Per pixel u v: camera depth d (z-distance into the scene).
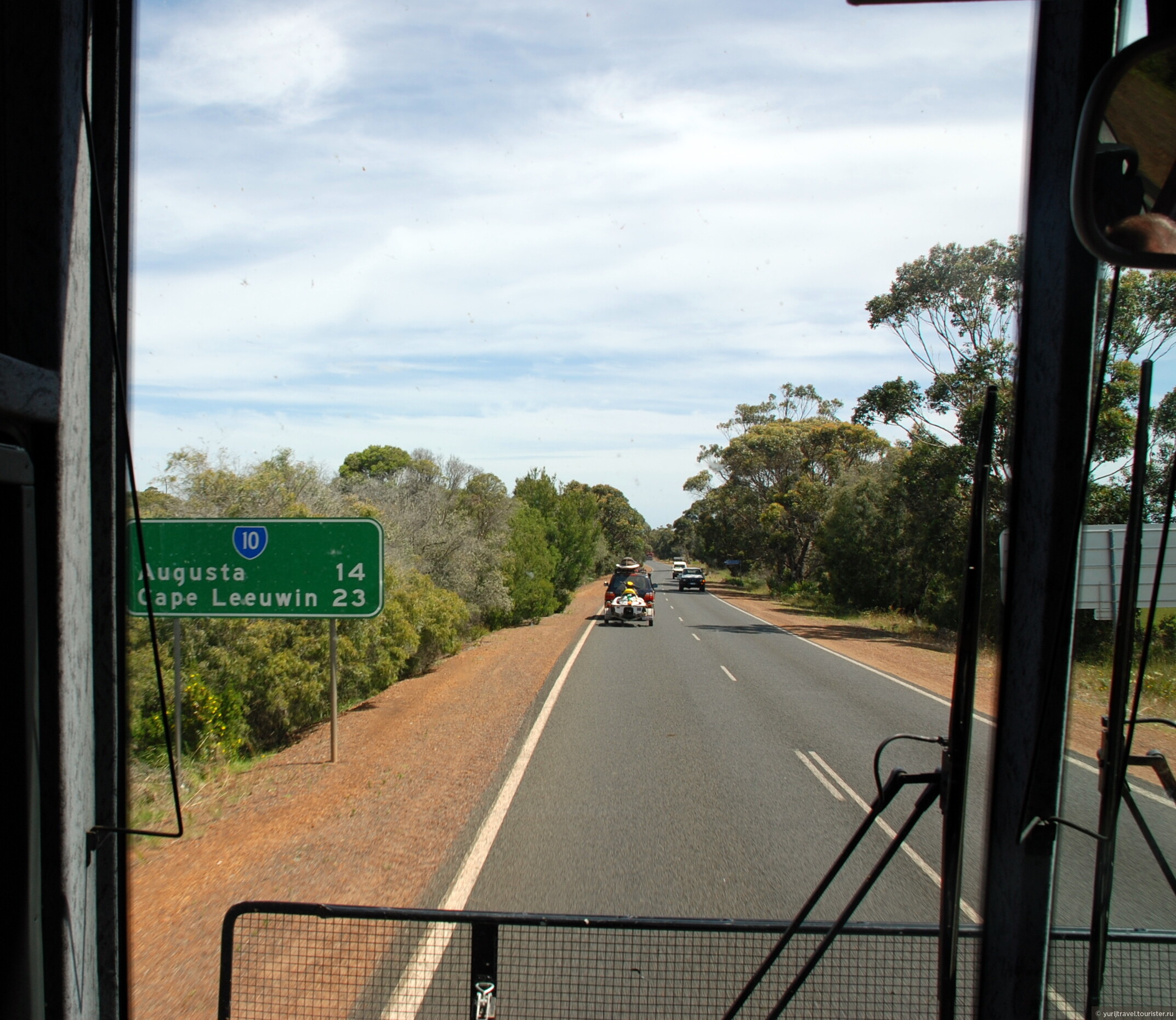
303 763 10.34
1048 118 1.85
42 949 1.74
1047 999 1.89
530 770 9.45
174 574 9.85
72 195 1.85
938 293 22.33
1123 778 1.80
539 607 32.75
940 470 26.83
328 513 14.21
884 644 25.47
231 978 2.76
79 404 1.89
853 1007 3.37
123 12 2.08
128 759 2.05
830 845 6.76
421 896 5.72
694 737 11.28
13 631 1.69
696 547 123.19
